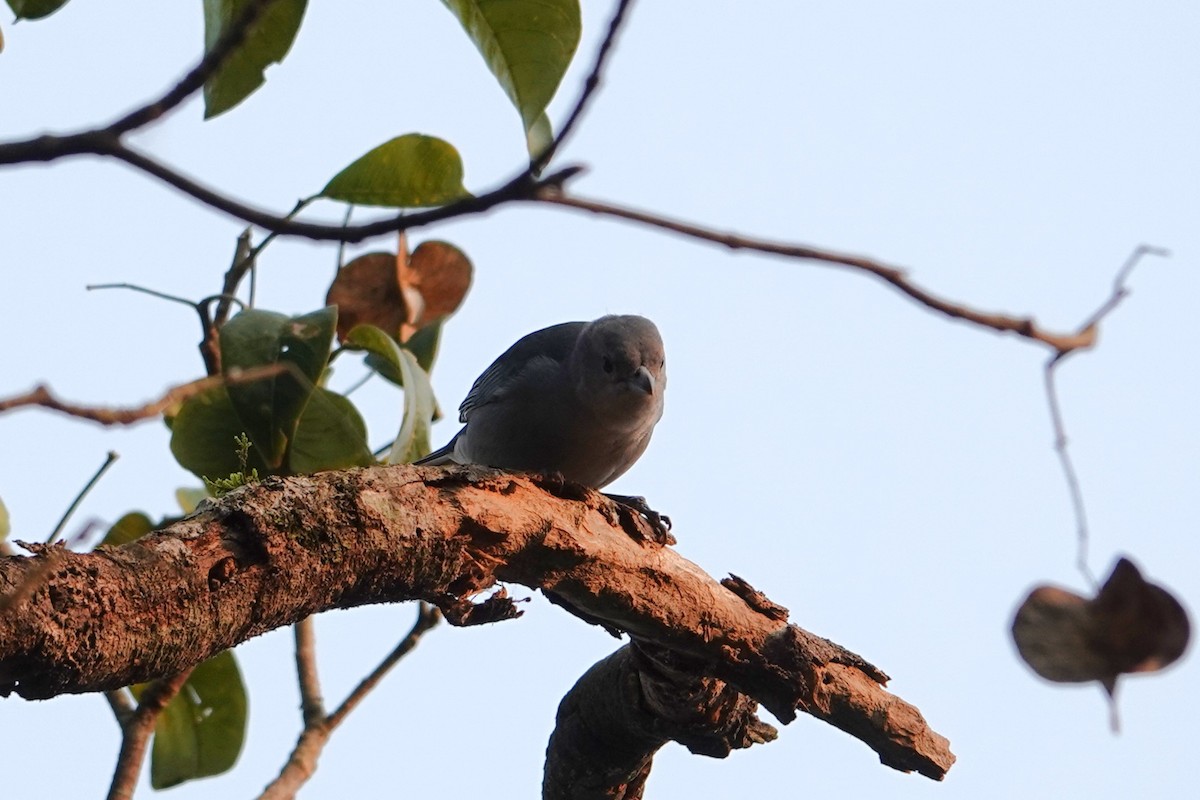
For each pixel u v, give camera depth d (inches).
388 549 285.6
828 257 189.0
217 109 294.8
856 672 371.9
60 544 238.4
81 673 230.7
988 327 203.5
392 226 174.7
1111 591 199.3
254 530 262.8
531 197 171.8
